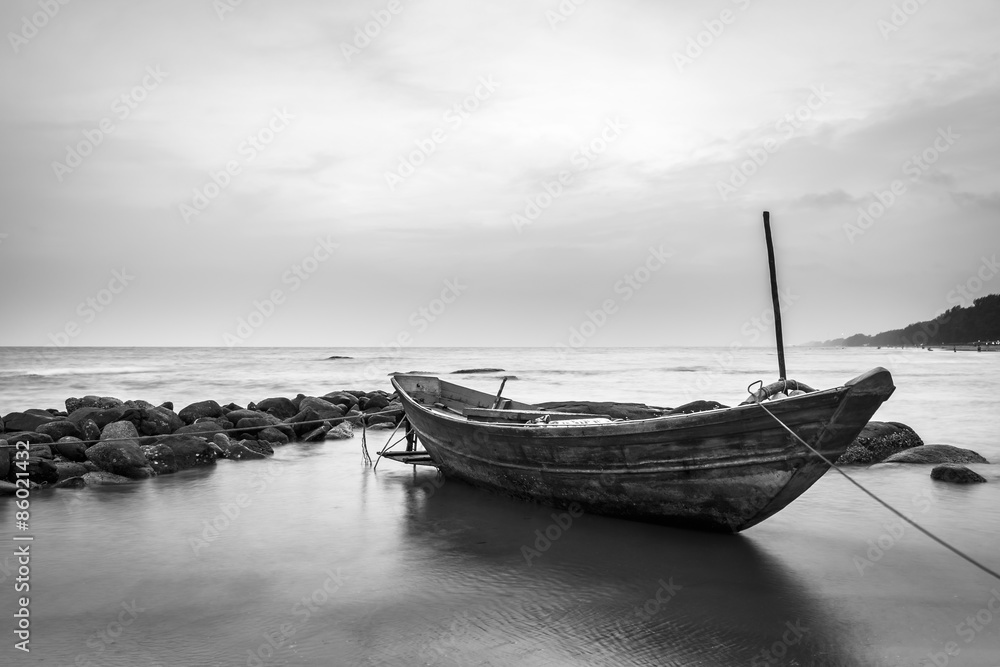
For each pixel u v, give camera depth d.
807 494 11.53
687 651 5.89
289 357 89.25
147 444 14.91
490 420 14.23
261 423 18.97
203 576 7.89
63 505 11.25
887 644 6.00
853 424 7.73
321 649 5.97
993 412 23.31
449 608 6.89
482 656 5.82
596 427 9.48
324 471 14.53
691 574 7.82
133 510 10.97
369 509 11.11
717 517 9.03
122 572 8.02
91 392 33.97
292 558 8.55
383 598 7.18
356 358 87.94
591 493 10.09
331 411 21.44
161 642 6.12
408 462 14.00
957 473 12.20
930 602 6.92
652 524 9.80
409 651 5.91
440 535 9.54
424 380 15.67
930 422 20.66
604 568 8.05
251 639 6.18
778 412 7.91
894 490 11.68
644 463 9.23
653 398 30.94
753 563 8.17
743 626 6.40
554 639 6.16
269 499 11.81
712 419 8.41
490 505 11.35
